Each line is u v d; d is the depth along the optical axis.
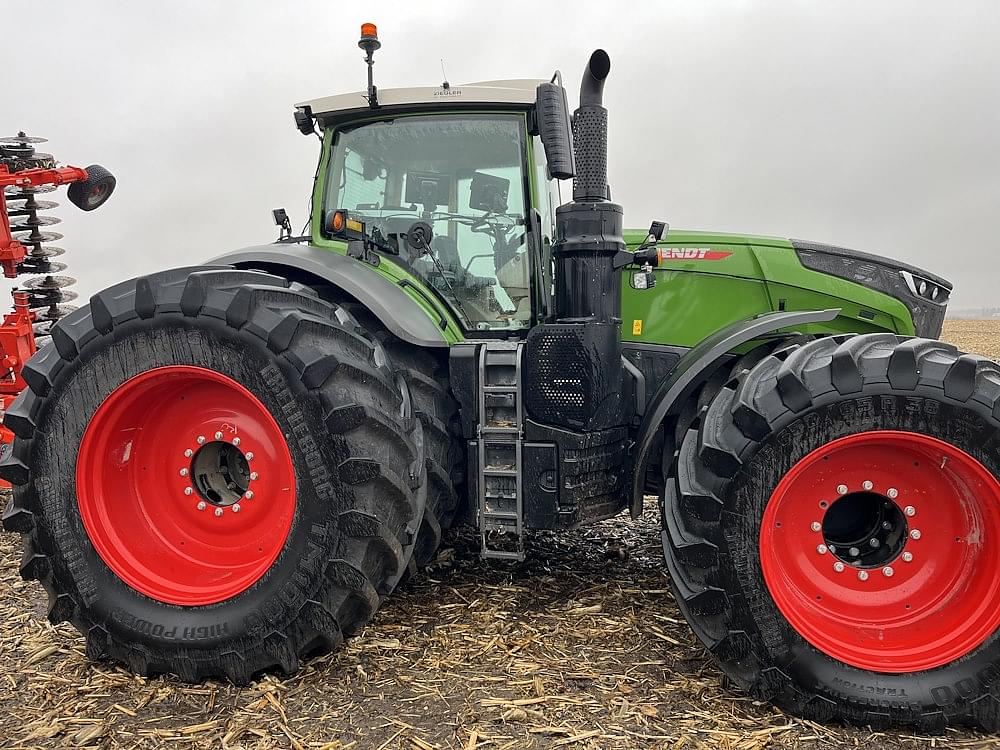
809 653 2.30
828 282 3.34
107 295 2.61
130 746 2.15
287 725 2.24
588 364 2.82
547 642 2.75
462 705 2.32
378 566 2.54
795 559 2.45
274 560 2.49
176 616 2.53
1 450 4.07
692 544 2.38
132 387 2.59
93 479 2.65
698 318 3.37
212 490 2.77
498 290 3.26
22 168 4.55
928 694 2.24
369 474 2.41
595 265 2.85
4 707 2.36
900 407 2.28
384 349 2.87
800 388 2.30
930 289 3.47
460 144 3.27
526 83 3.19
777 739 2.20
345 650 2.69
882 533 2.50
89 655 2.64
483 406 2.92
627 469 3.11
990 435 2.25
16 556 3.72
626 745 2.12
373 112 3.29
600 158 2.85
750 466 2.33
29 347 4.51
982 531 2.34
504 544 3.87
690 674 2.53
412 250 3.29
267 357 2.45
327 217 3.36
